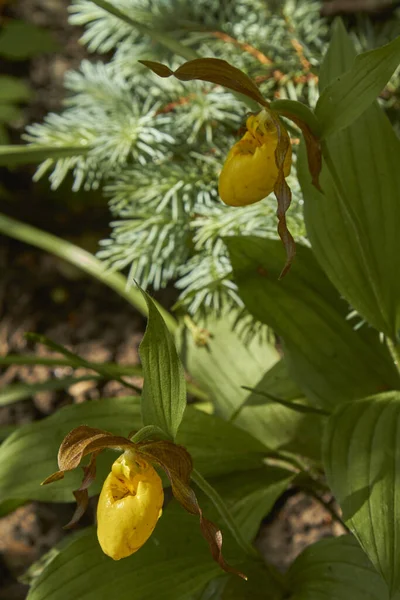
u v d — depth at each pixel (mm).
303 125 666
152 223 847
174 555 707
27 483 722
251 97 665
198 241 853
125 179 870
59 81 1112
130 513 625
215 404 841
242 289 768
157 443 636
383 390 760
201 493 745
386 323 737
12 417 939
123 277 953
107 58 1103
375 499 662
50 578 693
